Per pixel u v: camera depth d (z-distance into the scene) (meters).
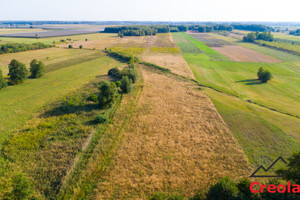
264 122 33.38
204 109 38.12
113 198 18.97
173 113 36.28
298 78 59.94
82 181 20.75
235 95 46.25
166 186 20.52
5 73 58.03
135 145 26.80
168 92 46.66
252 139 28.69
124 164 23.30
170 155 25.11
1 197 18.06
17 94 43.12
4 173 21.06
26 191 17.42
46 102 39.22
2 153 24.09
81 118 32.97
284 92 48.56
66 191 19.48
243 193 17.95
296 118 35.22
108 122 32.31
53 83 51.09
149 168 22.91
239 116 35.53
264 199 17.67
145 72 64.12
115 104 39.16
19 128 29.64
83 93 44.03
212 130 30.89
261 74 55.97
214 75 62.75
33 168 21.94
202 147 26.78
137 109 37.28
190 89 49.16
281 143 27.75
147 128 31.02
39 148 25.23
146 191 19.88
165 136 29.12
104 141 27.38
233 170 22.75
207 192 19.69
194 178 21.59
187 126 31.97
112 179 21.12
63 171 21.73
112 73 58.72
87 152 25.11
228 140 28.30
